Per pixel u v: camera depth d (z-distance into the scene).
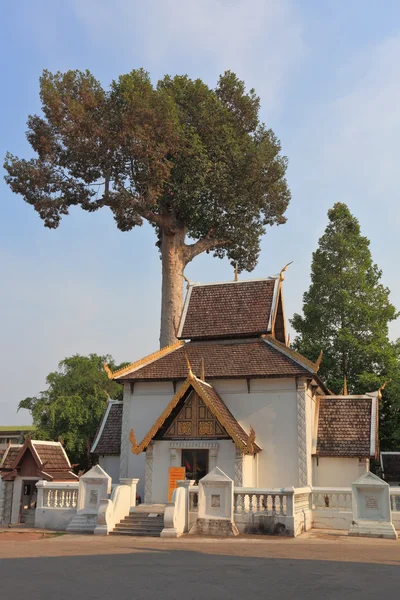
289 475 27.73
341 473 29.44
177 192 45.00
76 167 45.09
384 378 43.66
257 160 46.94
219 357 31.31
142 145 41.56
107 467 33.88
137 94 41.66
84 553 16.58
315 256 51.53
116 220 50.12
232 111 51.69
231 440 27.00
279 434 28.42
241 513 23.17
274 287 33.78
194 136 44.59
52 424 53.25
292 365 29.14
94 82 44.66
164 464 27.67
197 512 23.52
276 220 53.47
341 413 31.53
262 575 12.56
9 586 10.89
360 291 49.31
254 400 29.25
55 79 43.34
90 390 57.34
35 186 45.16
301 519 23.72
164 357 32.50
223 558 15.51
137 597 10.05
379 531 22.25
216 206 48.03
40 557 15.49
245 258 54.00
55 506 26.27
